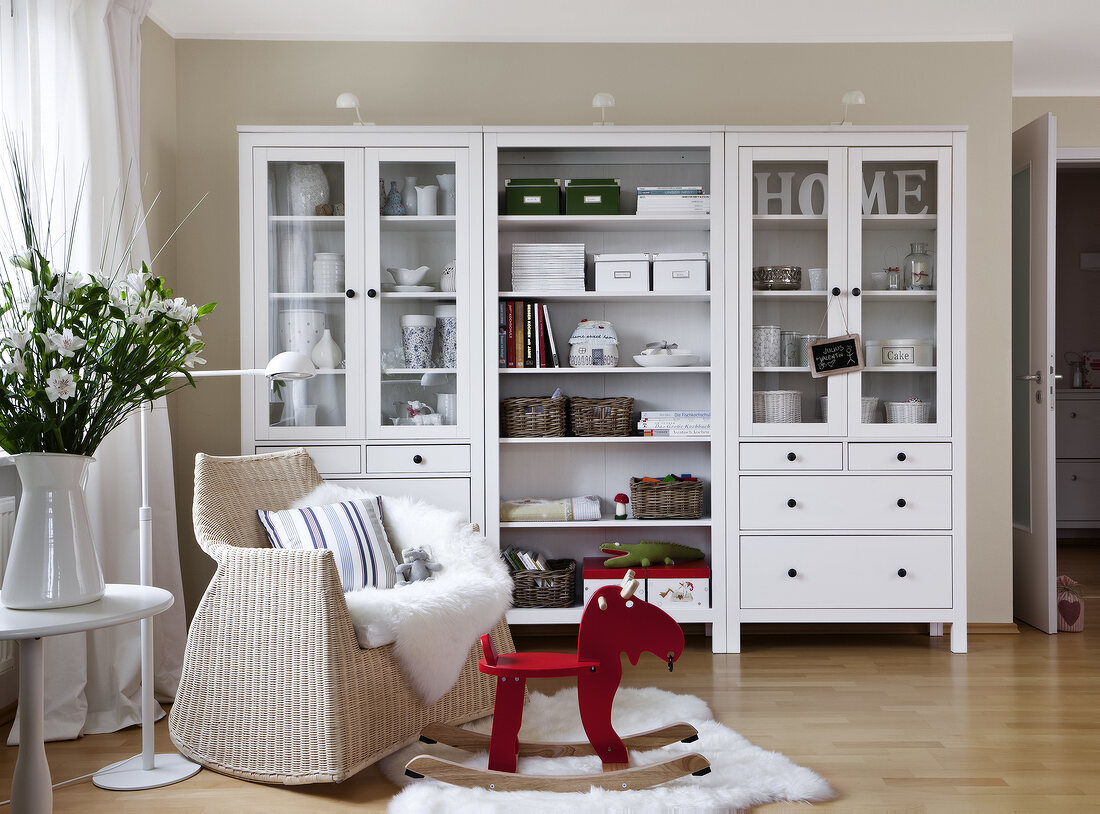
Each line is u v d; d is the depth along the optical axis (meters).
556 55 3.60
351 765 2.15
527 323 3.40
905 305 3.37
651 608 2.19
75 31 2.57
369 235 3.29
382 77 3.57
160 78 3.41
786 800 2.06
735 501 3.34
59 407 1.60
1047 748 2.38
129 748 2.46
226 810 2.06
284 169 3.29
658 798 2.03
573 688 2.93
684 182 3.58
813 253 3.36
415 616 2.24
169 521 2.94
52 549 1.63
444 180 3.31
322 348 3.29
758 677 3.05
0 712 2.54
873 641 3.52
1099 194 6.31
